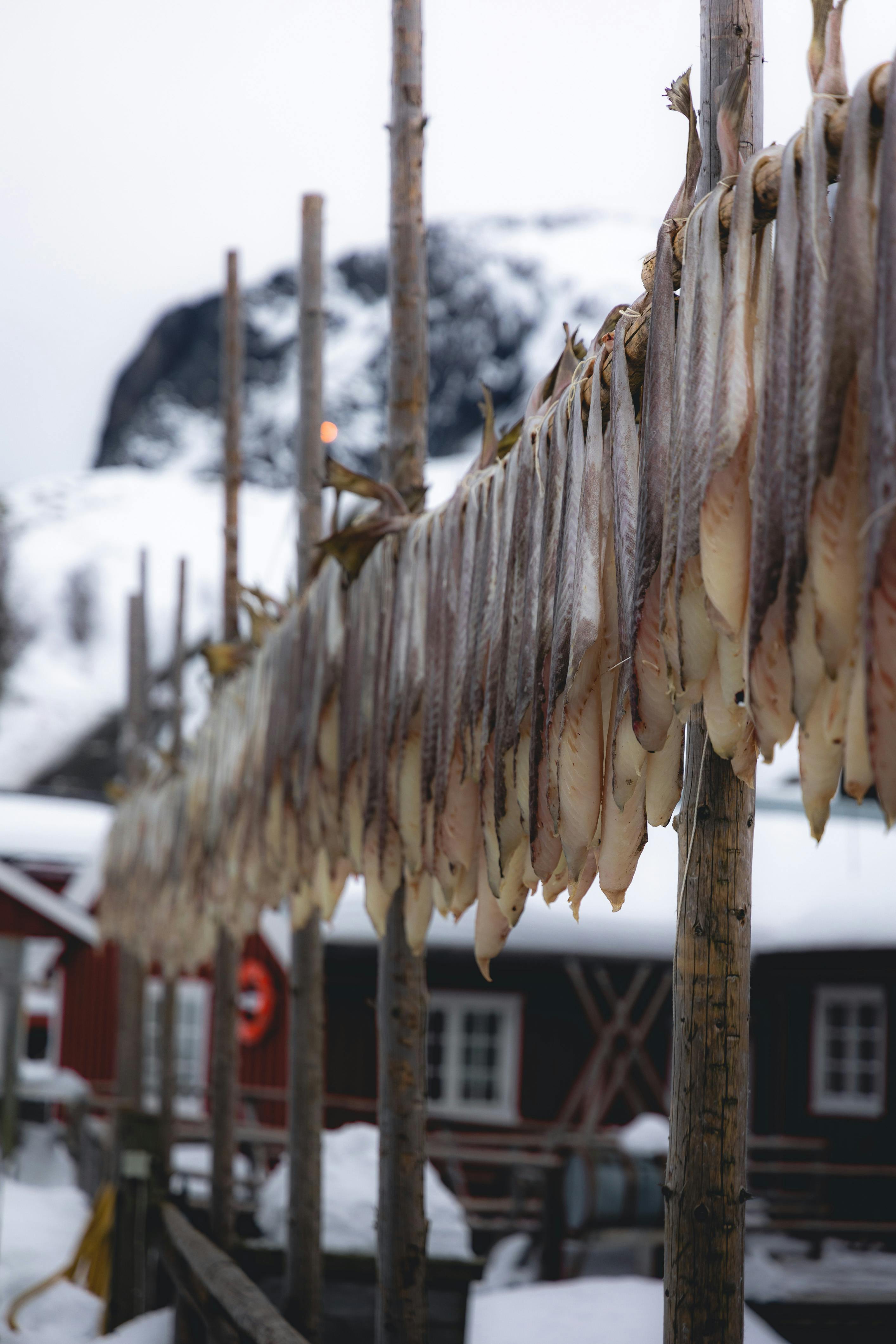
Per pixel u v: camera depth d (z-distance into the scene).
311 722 4.91
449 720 3.62
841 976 15.19
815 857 17.06
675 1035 2.89
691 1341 2.75
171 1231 8.02
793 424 2.02
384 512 4.33
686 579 2.25
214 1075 8.23
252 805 6.35
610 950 15.32
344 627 4.68
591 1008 14.55
